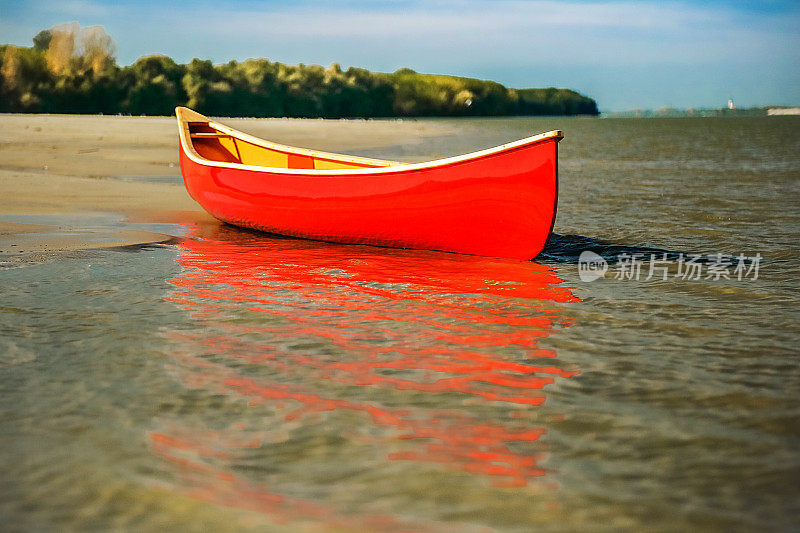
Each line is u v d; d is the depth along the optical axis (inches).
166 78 3117.6
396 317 175.5
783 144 1182.9
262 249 259.8
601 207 393.1
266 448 106.3
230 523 86.4
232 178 291.1
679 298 197.3
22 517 87.7
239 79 3432.6
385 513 89.2
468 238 244.8
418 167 241.3
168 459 102.3
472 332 164.4
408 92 4507.9
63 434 109.9
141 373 135.0
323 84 3863.2
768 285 212.2
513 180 225.6
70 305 177.9
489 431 113.3
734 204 402.3
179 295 190.4
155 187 419.2
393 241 261.0
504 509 90.7
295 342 154.7
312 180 265.4
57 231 273.6
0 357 141.7
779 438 111.3
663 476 99.7
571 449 107.7
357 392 128.0
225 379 133.0
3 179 419.5
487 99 5049.2
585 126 2529.5
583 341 158.9
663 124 2810.0
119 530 85.0
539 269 233.1
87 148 667.4
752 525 87.7
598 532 85.9
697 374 138.9
